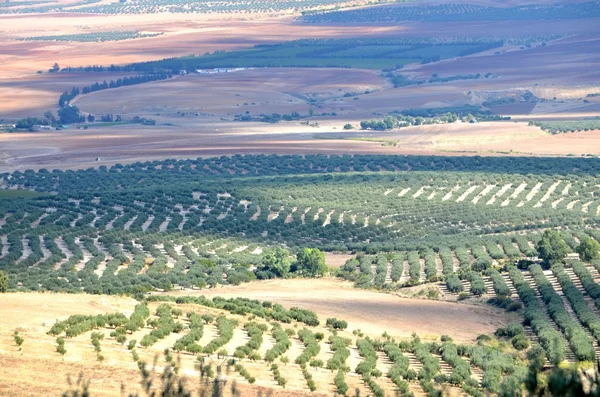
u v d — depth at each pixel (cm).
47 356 8850
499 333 13025
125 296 13712
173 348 10119
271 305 14088
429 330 13288
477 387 10069
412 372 10325
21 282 16412
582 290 15138
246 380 9181
